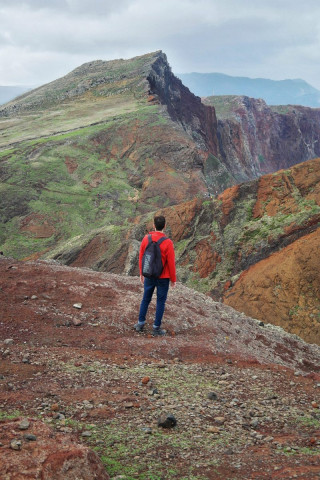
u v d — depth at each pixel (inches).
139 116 3105.3
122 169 2679.6
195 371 239.5
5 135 3093.0
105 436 142.2
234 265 1038.4
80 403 169.6
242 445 146.8
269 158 7160.4
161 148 2768.2
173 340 284.8
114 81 4244.6
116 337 274.7
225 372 244.5
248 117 6811.0
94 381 201.0
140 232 1254.9
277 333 414.0
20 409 156.6
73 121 3319.4
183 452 135.9
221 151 5492.1
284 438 154.9
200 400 194.1
